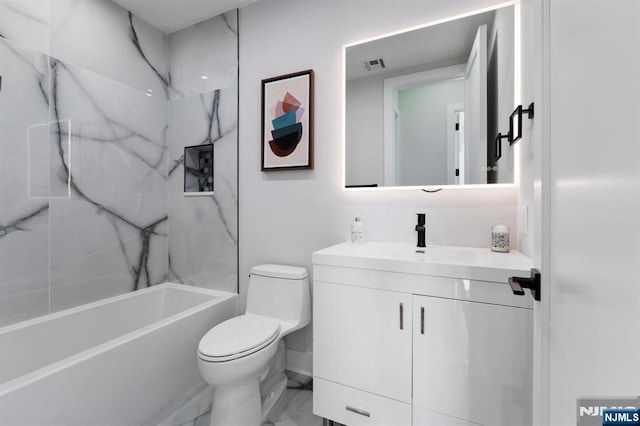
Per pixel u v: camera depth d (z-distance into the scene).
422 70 1.61
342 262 1.32
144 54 2.24
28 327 1.57
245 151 2.13
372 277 1.26
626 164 0.36
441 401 1.13
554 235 0.60
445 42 1.56
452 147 1.55
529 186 1.22
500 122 1.43
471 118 1.51
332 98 1.84
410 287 1.18
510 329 1.02
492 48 1.46
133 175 2.17
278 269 1.83
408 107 1.65
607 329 0.40
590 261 0.45
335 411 1.34
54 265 1.74
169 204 2.41
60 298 1.77
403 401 1.20
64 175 1.78
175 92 2.39
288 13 1.96
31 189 1.63
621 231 0.37
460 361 1.10
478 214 1.50
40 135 1.67
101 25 1.96
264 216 2.07
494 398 1.05
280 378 1.85
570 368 0.51
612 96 0.39
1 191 1.52
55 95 1.73
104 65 1.98
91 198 1.92
